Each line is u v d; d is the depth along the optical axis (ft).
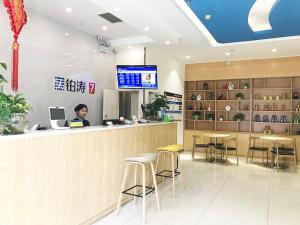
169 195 14.33
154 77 19.38
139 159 10.94
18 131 7.66
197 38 20.02
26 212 7.62
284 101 26.99
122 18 15.26
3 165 6.93
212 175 19.19
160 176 15.89
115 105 22.11
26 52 14.46
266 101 27.71
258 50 23.57
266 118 27.61
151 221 10.84
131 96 23.17
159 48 23.11
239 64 28.17
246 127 28.58
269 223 10.87
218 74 29.14
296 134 25.88
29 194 7.71
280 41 20.54
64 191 9.02
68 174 9.18
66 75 17.39
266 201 13.60
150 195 14.29
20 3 10.14
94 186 10.49
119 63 22.88
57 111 10.35
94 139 10.44
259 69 27.25
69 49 17.66
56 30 16.57
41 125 15.43
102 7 13.75
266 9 15.31
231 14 16.08
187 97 31.04
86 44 19.29
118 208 11.46
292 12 15.51
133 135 13.15
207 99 29.99
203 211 12.07
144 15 14.80
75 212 9.53
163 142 16.65
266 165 23.12
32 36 14.84
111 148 11.49
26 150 7.59
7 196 7.06
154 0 13.35
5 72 13.25
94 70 20.15
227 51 24.14
